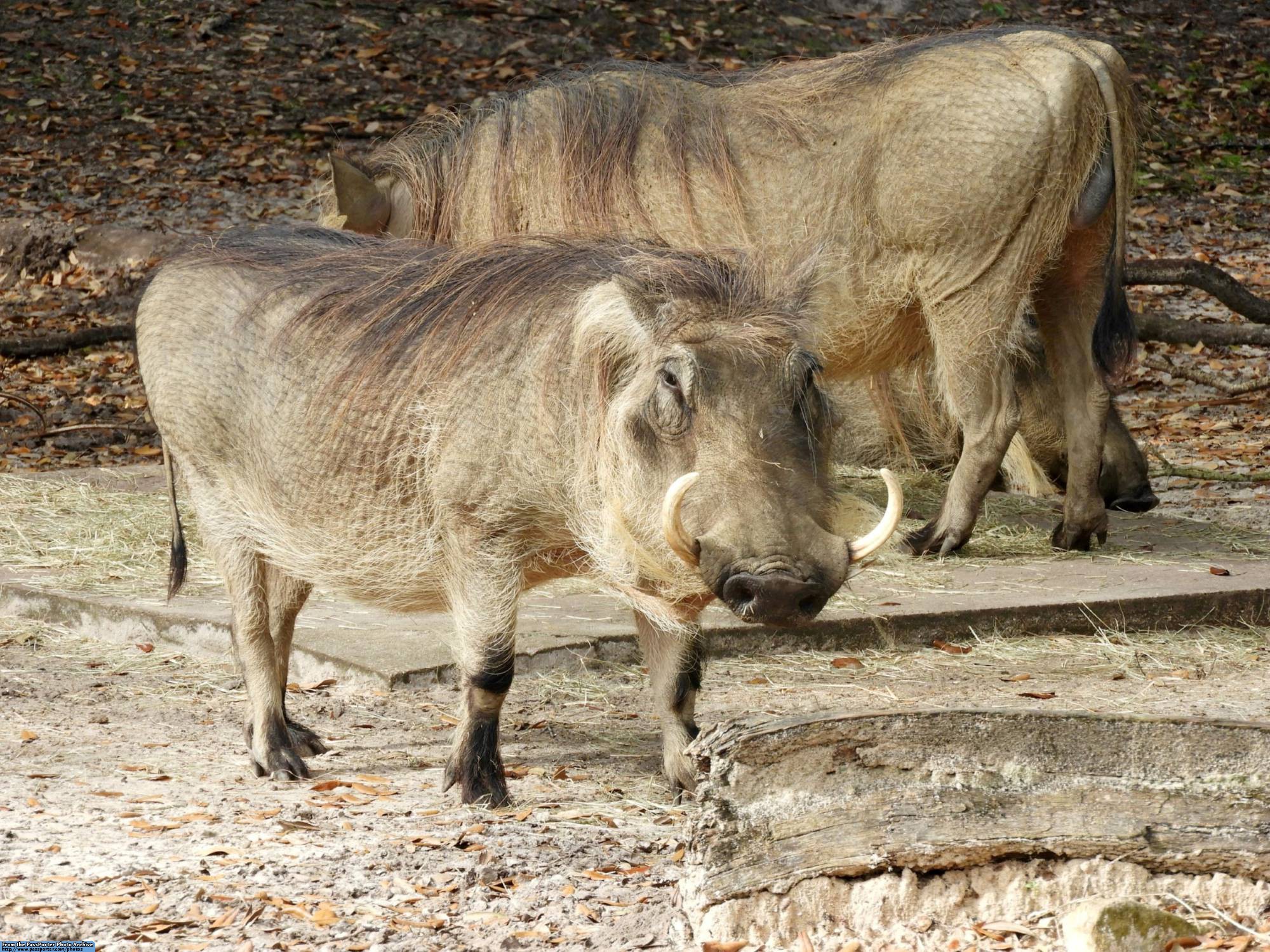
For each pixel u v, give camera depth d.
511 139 13.52
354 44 36.66
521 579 8.48
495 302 8.30
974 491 14.35
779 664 11.75
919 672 11.60
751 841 6.33
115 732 9.84
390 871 7.18
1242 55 39.38
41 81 34.62
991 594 13.09
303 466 8.79
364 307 8.81
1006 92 13.15
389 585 8.85
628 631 11.90
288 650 9.54
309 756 9.43
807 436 7.41
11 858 7.25
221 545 9.35
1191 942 6.01
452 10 38.06
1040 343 16.91
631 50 36.97
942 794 6.39
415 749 9.62
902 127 13.34
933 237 13.34
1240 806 6.39
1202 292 27.42
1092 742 6.47
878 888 6.38
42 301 26.62
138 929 6.44
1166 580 13.63
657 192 13.51
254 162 32.03
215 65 35.69
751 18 38.69
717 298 7.62
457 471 8.22
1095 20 40.06
